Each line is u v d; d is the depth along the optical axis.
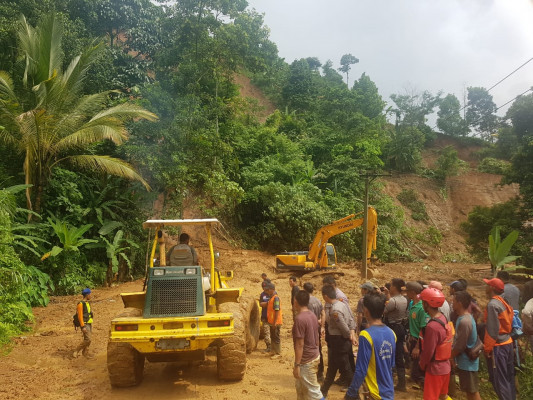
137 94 28.08
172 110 23.31
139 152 21.02
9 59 20.75
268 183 29.59
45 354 9.09
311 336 5.29
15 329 10.92
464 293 5.53
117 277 19.25
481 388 6.92
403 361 6.91
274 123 43.81
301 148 39.84
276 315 8.78
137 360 7.11
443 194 50.72
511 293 7.08
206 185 23.06
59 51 18.09
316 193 31.16
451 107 72.00
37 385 7.20
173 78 27.91
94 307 14.13
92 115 19.06
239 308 7.69
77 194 18.23
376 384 4.45
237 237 27.94
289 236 27.59
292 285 9.13
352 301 15.91
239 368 7.10
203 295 7.18
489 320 5.75
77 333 10.98
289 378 7.50
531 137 23.66
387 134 55.56
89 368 8.16
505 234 22.66
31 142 16.58
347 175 35.41
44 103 16.92
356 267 23.70
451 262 34.75
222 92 32.69
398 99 62.00
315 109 54.47
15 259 11.84
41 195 17.41
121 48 35.47
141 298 8.05
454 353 5.43
